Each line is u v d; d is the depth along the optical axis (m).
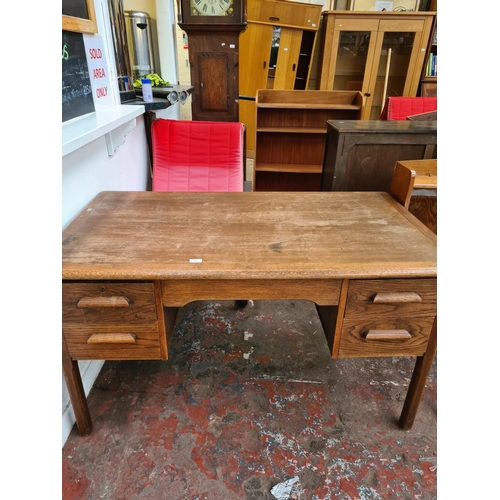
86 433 1.22
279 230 1.14
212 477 1.11
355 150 2.08
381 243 1.07
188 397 1.38
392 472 1.13
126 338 1.01
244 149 1.87
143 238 1.08
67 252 0.99
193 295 0.99
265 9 3.55
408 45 3.86
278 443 1.21
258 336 1.70
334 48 3.77
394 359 1.58
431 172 1.60
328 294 0.99
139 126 1.99
